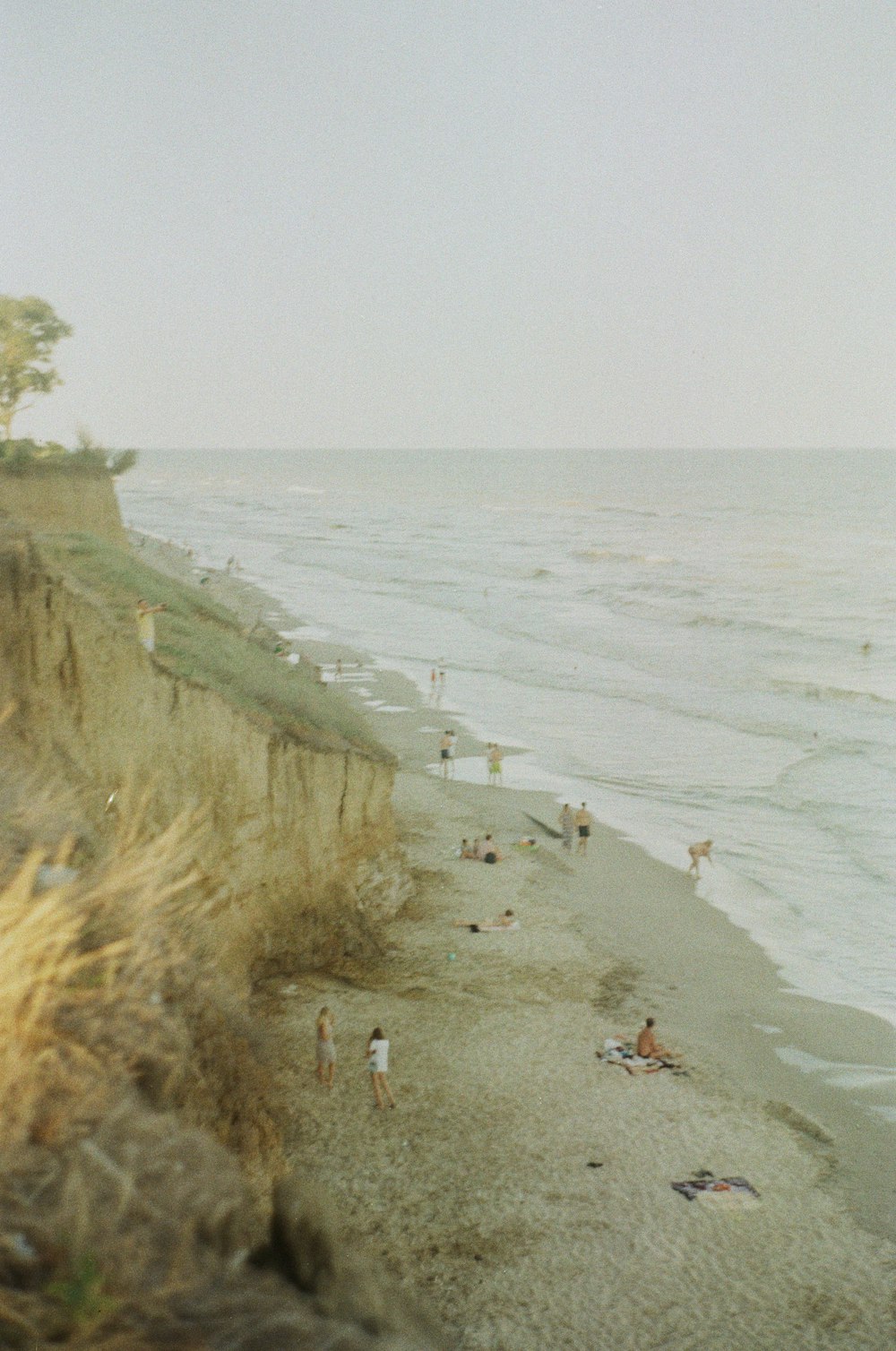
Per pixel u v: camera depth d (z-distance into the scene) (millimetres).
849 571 99500
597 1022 20562
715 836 32938
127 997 4711
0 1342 2535
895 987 23125
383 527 149125
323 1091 17109
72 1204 3125
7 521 21797
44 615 15438
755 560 109125
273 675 26203
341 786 22953
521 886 27938
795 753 42281
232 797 19047
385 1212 14320
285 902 20875
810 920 26734
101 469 35250
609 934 25266
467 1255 13617
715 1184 15453
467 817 34062
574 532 141375
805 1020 21453
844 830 33406
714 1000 22219
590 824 32812
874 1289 13461
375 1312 3018
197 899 9977
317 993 20219
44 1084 3670
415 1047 18734
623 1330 12500
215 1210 3285
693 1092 18125
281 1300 2955
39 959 4422
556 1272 13406
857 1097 18547
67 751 15023
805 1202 15258
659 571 101125
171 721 17672
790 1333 12594
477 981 21953
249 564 106625
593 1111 17266
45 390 33250
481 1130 16484
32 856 4590
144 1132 3584
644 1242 14133
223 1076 8391
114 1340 2633
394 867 25422
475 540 130750
